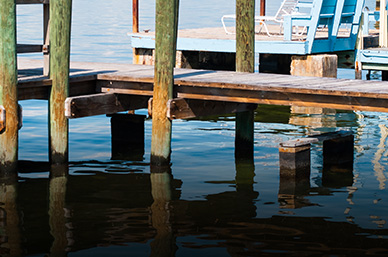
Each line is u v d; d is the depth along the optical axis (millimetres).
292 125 18266
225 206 11523
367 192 12328
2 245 9711
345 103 12117
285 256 9352
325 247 9664
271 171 13797
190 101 13781
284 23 20531
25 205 11508
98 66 16484
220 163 14430
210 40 21797
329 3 20469
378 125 18172
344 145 14078
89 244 9773
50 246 9688
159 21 13148
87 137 16844
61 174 13445
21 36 39438
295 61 20625
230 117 19531
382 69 20625
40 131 17562
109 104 14102
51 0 13180
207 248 9633
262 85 12711
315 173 13586
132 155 15102
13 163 12953
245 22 15211
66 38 13305
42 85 13266
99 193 12211
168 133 13703
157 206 11500
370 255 9352
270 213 11148
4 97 12547
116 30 43469
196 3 68062
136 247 9672
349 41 21359
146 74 14508
